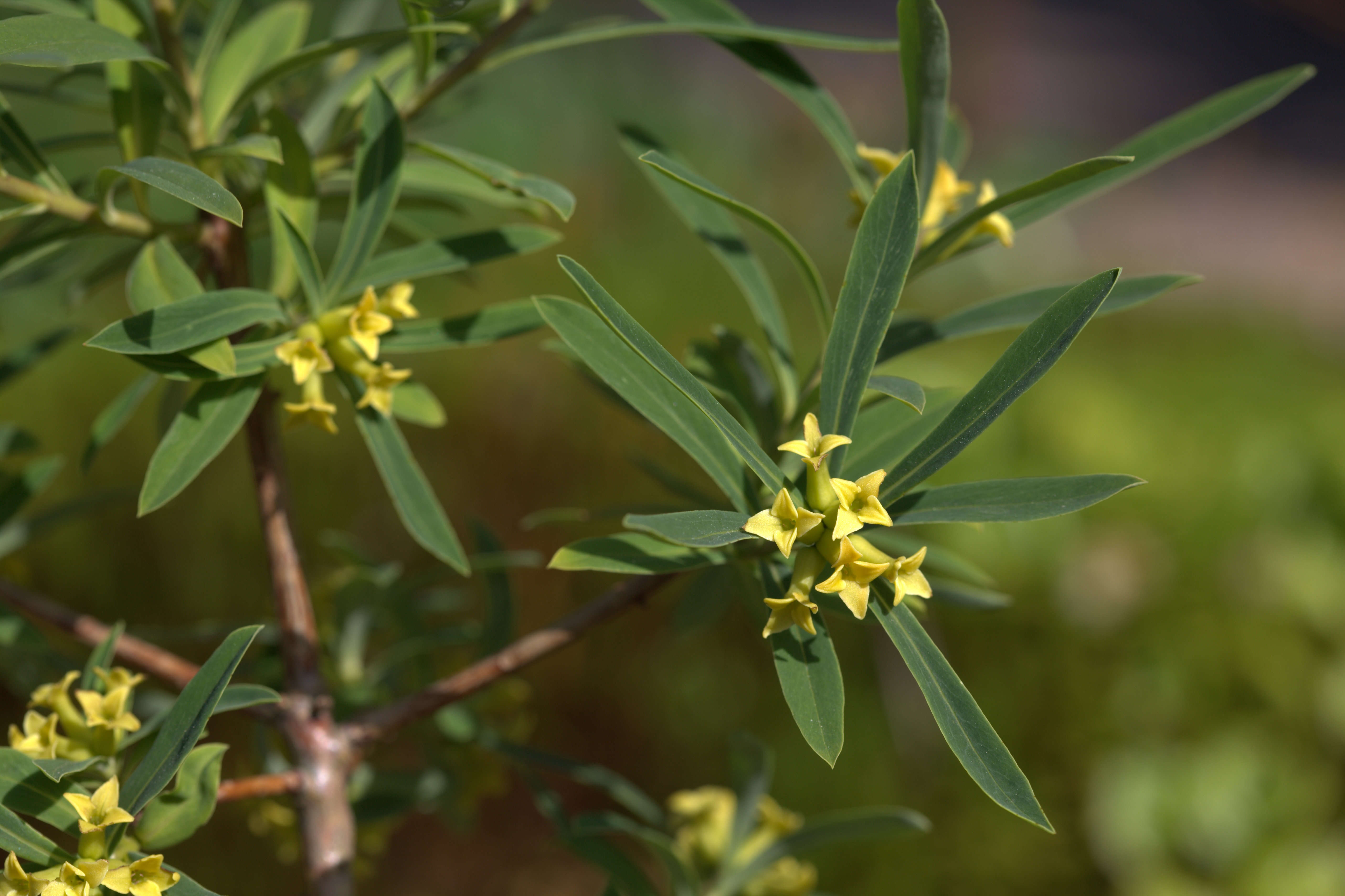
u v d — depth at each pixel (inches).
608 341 31.2
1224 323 112.7
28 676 35.2
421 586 36.1
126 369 73.6
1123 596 67.3
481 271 84.0
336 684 35.8
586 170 103.3
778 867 35.5
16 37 30.4
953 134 34.2
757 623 32.9
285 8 34.1
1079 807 70.5
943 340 32.6
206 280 33.4
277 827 35.0
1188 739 69.5
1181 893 68.6
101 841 30.1
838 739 30.0
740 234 33.5
